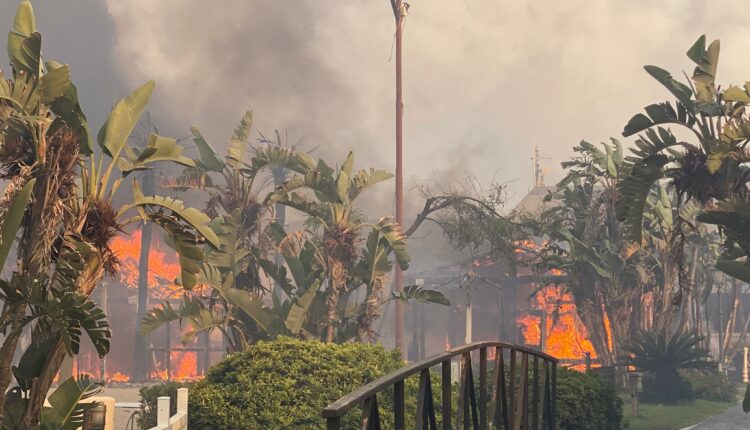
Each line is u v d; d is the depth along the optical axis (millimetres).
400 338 37344
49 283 13516
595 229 40469
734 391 38375
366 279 28438
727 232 23000
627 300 39938
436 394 18656
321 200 28859
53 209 13352
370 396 7031
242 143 29172
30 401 12961
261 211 28953
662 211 37531
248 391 17031
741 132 22016
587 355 33344
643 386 36125
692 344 36438
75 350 12266
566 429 19719
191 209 15594
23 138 13633
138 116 14664
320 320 27938
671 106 24281
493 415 11523
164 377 48844
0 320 12539
